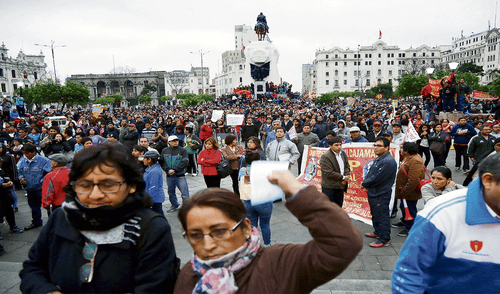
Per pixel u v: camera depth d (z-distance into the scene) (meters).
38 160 5.68
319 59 100.44
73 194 1.42
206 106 51.41
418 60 98.25
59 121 16.25
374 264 4.07
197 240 1.22
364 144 6.01
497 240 1.42
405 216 4.96
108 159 1.34
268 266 1.23
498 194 1.32
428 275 1.54
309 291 1.20
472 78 40.72
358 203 5.99
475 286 1.51
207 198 1.19
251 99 59.19
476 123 10.55
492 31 82.31
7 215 5.44
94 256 1.37
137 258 1.39
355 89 100.62
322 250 1.09
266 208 4.03
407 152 4.77
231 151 6.67
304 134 8.69
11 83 74.94
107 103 83.75
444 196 1.56
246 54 65.38
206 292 1.16
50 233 1.50
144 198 1.48
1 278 3.66
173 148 6.27
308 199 1.11
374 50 100.12
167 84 114.88
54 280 1.41
